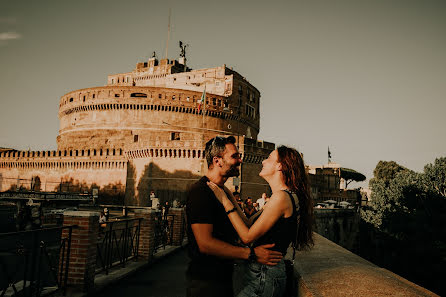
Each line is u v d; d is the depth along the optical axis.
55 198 52.34
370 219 55.03
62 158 82.62
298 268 4.92
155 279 9.39
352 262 5.62
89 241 7.64
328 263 5.40
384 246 48.59
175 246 15.42
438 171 44.34
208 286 3.01
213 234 3.11
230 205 3.16
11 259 8.98
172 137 73.19
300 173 3.36
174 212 15.99
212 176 3.50
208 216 3.01
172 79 94.44
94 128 86.81
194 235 3.08
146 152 61.44
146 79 102.75
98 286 8.01
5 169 91.81
